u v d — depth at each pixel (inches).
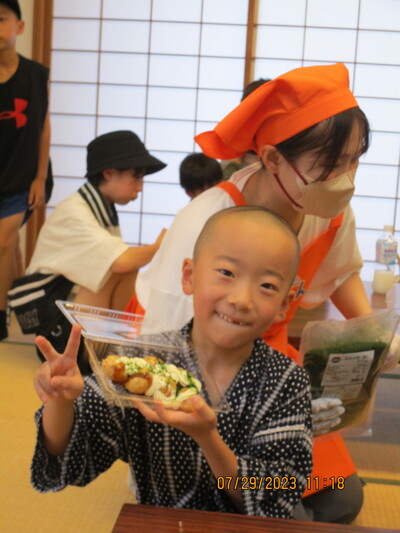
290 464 45.2
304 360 61.6
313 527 33.7
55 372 39.3
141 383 40.4
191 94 210.7
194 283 46.6
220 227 44.9
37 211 210.7
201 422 37.3
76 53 211.0
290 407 46.9
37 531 69.8
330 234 68.0
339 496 67.9
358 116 56.8
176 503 48.7
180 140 212.7
